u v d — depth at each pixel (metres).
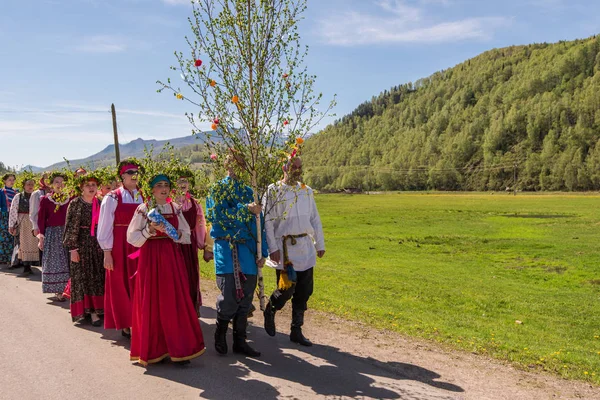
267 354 5.89
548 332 8.54
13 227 11.23
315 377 5.13
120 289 6.37
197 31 5.64
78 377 5.05
